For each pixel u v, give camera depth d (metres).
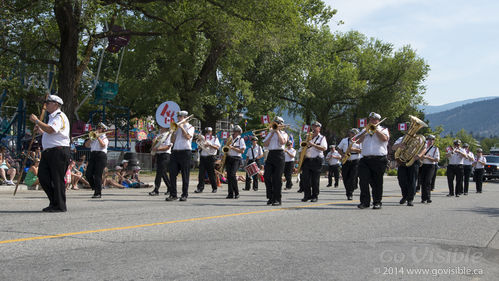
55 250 5.14
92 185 12.44
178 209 9.41
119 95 33.22
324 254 5.23
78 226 6.82
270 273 4.35
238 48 27.59
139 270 4.34
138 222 7.38
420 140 11.27
